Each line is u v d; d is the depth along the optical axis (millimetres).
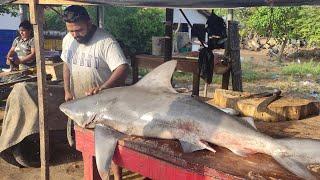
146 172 2725
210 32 7477
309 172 2170
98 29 3947
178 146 2648
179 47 21172
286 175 2184
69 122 4832
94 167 3170
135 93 3010
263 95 3514
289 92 11281
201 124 2621
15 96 4898
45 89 3871
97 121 3027
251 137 2463
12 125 4887
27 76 6359
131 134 2893
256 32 24984
